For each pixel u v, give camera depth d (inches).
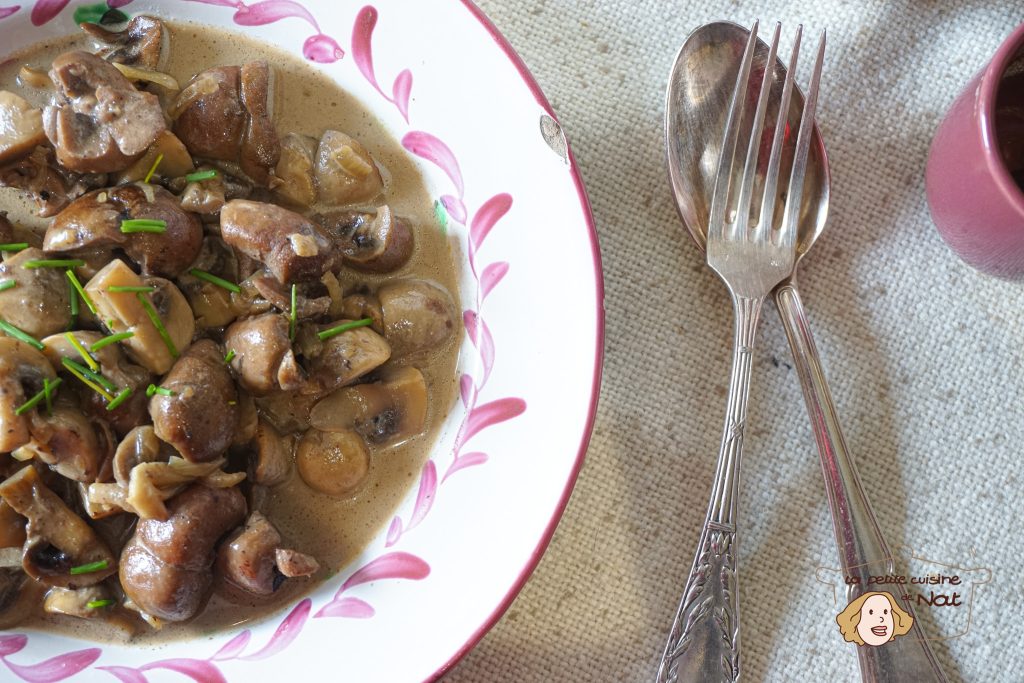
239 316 16.4
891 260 17.6
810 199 17.1
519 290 16.3
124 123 15.9
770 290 16.8
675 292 17.4
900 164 17.6
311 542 16.6
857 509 16.5
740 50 17.1
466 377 16.8
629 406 17.3
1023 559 17.2
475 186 16.6
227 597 16.4
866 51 17.7
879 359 17.5
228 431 15.9
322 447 16.4
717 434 17.2
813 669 16.9
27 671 16.1
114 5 16.8
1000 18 17.8
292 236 15.9
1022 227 15.7
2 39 16.8
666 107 17.0
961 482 17.3
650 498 17.1
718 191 16.7
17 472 15.9
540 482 15.9
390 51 16.6
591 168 17.5
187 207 16.2
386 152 16.9
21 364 15.6
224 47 17.0
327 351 16.2
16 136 16.2
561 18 17.7
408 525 16.5
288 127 17.0
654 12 17.7
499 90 16.1
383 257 16.6
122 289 15.6
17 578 16.1
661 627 17.0
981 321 17.5
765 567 17.1
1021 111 16.5
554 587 17.0
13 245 16.1
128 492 15.6
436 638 15.8
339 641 16.2
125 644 16.3
